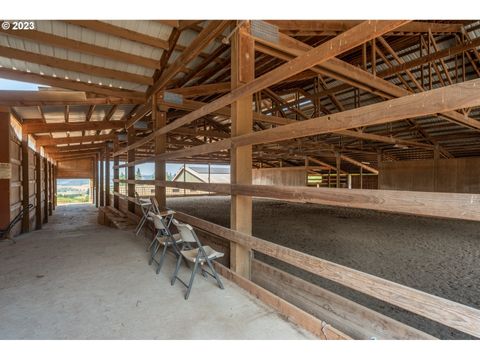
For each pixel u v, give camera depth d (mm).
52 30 3303
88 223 8297
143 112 5434
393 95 4438
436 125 8352
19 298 2215
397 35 5039
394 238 5180
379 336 1654
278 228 6234
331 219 7582
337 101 7574
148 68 4301
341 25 3484
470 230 5965
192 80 5141
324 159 14102
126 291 2357
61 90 4602
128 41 3666
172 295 2277
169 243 2916
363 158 12875
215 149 2852
